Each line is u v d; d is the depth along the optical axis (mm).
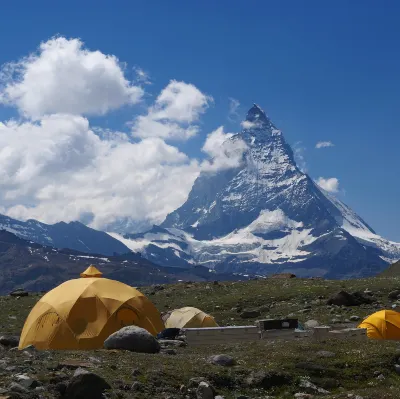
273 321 36812
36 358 24438
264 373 24312
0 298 76562
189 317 49156
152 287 78188
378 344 28688
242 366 25281
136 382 22047
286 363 25578
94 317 37125
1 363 23016
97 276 41219
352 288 63656
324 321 48906
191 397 22234
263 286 72500
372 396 22641
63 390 20766
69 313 36938
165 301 68688
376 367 25750
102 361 24531
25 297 76875
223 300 65438
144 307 39062
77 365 23125
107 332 36812
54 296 38188
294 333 36406
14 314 64438
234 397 22781
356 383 24875
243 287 73062
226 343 34406
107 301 37906
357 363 25922
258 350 28312
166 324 49406
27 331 37219
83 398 20625
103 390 21062
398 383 24844
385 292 60969
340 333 34688
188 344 35688
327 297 61531
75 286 38625
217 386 23375
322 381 24766
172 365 24594
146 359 25375
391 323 39281
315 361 25922
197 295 70312
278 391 23719
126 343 28281
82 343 36094
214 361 25484
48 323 36750
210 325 49031
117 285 39688
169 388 22500
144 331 28828
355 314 52219
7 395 19391
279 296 64312
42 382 21109
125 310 38094
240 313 59656
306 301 61156
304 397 22969
